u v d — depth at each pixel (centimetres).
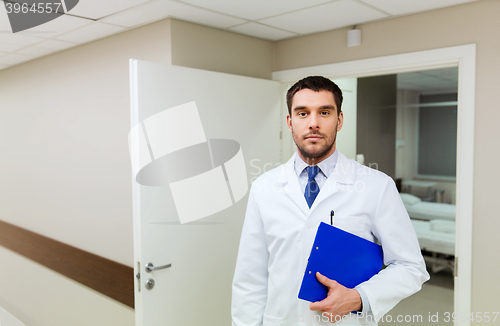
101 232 276
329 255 113
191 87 212
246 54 254
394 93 499
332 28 236
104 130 263
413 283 116
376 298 110
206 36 228
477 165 193
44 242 331
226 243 236
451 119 593
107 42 251
